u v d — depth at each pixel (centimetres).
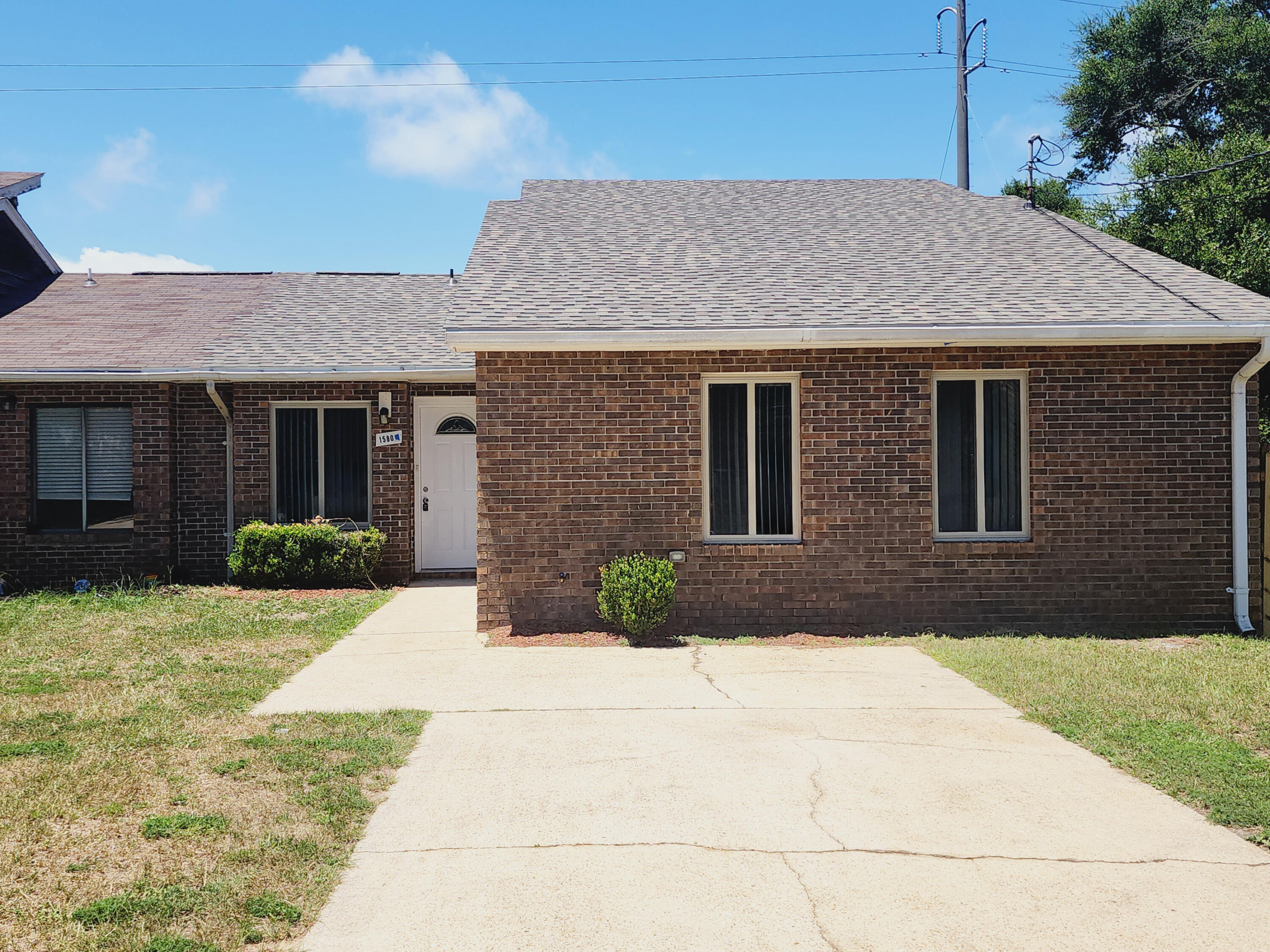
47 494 1376
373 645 948
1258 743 617
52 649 898
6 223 1672
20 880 418
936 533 1029
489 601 1002
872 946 373
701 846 467
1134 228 2064
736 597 1006
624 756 602
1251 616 1020
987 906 406
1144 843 471
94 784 530
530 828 489
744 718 687
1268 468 1004
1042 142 1444
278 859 445
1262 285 1808
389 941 377
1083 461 1014
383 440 1392
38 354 1373
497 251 1191
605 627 1001
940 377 1024
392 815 506
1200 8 2439
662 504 1003
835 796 533
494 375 996
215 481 1394
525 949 372
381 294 1714
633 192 1466
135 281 1767
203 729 643
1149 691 745
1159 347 1012
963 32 2266
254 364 1359
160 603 1177
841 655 902
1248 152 1947
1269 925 391
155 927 381
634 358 999
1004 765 584
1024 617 1013
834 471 1007
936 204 1420
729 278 1105
